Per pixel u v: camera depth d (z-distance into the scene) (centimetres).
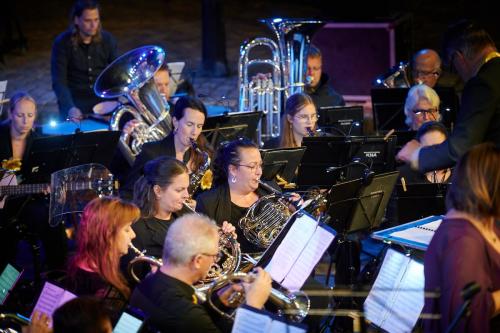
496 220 1198
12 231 1972
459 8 4334
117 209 1412
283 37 2453
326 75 2727
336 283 1845
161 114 2258
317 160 1944
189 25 4244
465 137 1366
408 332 1407
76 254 1427
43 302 1327
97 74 2734
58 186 1839
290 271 1424
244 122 2178
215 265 1566
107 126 2533
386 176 1723
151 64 2266
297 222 1444
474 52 1406
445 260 1098
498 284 1121
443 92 2425
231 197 1689
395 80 2697
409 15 3291
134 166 1933
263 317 1193
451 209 1146
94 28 2673
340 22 3259
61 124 2558
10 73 3612
